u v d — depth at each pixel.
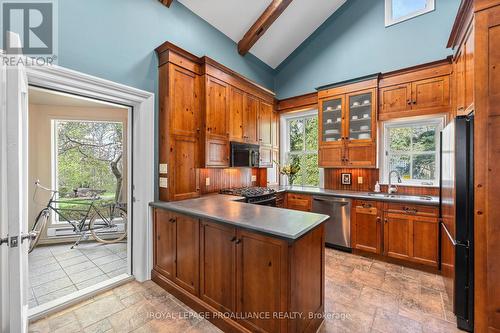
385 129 3.63
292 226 1.59
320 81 4.28
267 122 4.29
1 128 1.31
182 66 2.70
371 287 2.39
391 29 3.53
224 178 3.75
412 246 2.82
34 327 1.81
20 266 1.30
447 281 2.14
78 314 1.98
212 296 1.90
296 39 4.38
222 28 3.66
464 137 1.75
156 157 2.66
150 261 2.58
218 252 1.85
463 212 1.76
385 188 3.59
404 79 3.23
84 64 2.07
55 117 3.84
